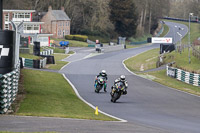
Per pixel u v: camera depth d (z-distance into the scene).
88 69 98.00
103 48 177.62
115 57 148.50
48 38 185.00
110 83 70.19
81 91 56.69
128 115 36.59
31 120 28.80
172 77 86.00
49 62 107.44
